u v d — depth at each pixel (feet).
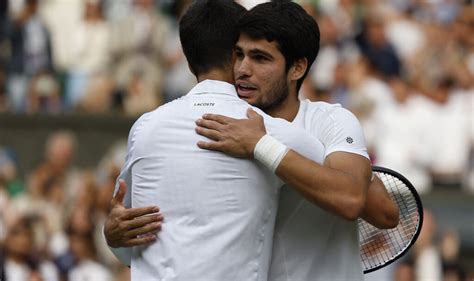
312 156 40.73
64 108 121.60
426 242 107.14
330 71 119.65
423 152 117.39
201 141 40.50
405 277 105.09
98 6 124.88
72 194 111.96
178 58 123.03
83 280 105.60
